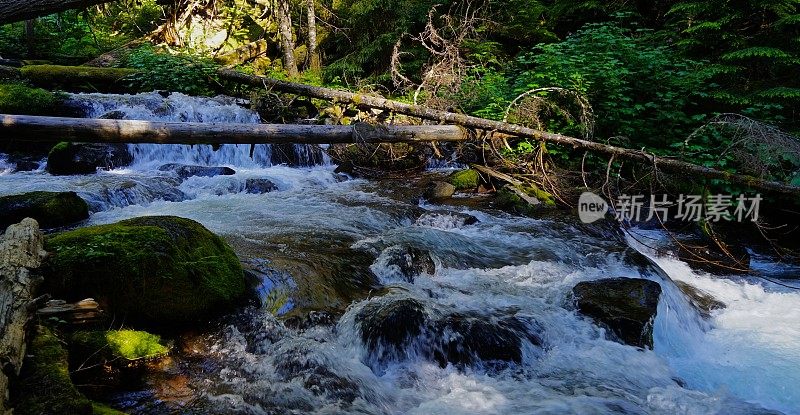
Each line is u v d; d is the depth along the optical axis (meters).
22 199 5.03
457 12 12.41
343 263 4.53
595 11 11.76
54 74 10.10
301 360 3.25
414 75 11.85
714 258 5.98
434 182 7.79
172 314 3.38
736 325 4.59
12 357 2.35
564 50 9.13
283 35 12.84
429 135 7.50
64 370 2.54
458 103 9.16
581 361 3.60
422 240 5.26
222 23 13.74
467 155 8.84
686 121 7.65
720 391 3.50
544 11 12.32
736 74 8.22
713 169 6.49
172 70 10.76
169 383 3.00
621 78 8.29
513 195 7.10
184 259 3.55
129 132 5.63
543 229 6.19
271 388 3.02
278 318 3.68
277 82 10.01
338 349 3.45
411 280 4.57
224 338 3.44
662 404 3.21
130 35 14.48
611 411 3.07
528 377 3.43
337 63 12.91
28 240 3.17
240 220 5.68
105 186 6.28
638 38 9.27
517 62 10.79
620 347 3.75
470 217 6.34
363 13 12.57
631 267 5.07
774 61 7.82
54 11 4.12
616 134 8.03
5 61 11.29
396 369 3.46
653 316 3.93
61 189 6.12
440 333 3.57
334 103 9.54
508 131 7.61
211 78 11.11
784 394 3.56
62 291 3.16
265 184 7.37
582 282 4.42
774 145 6.22
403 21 12.32
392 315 3.57
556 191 7.30
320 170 8.91
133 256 3.33
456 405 3.07
